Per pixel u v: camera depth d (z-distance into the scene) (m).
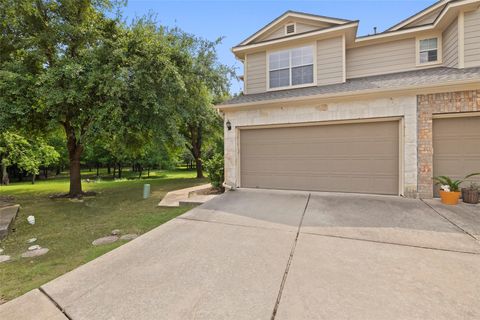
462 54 6.56
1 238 4.84
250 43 9.43
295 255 3.07
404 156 6.02
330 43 8.20
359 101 6.43
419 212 4.81
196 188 10.21
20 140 12.84
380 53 8.48
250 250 3.25
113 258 3.11
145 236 3.87
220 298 2.22
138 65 7.39
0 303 2.54
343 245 3.35
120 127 7.86
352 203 5.64
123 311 2.08
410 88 5.76
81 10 8.23
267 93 8.74
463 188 5.52
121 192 10.56
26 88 7.24
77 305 2.19
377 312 1.98
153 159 21.44
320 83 8.30
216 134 16.92
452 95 5.61
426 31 7.72
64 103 7.50
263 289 2.34
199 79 10.27
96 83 7.37
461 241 3.40
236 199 6.37
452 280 2.43
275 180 7.58
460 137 5.75
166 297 2.26
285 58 8.77
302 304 2.10
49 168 27.03
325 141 6.95
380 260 2.88
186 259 3.03
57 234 5.01
